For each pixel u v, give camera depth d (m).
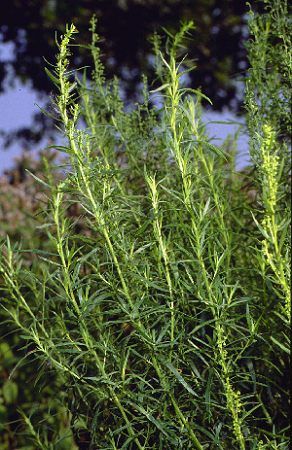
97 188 2.73
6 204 6.09
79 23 10.59
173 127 2.56
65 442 3.51
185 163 2.54
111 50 10.49
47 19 10.95
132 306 2.48
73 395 2.95
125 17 10.69
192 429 2.53
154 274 2.76
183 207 2.85
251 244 3.23
